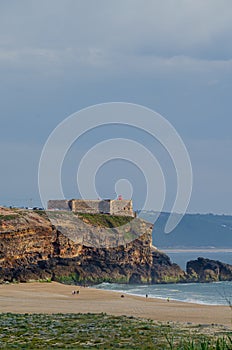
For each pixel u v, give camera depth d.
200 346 62.41
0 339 149.12
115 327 175.50
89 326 176.88
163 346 137.38
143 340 148.62
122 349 133.50
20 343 142.62
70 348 135.00
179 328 181.75
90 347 136.88
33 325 178.62
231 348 60.22
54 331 164.12
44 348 135.00
